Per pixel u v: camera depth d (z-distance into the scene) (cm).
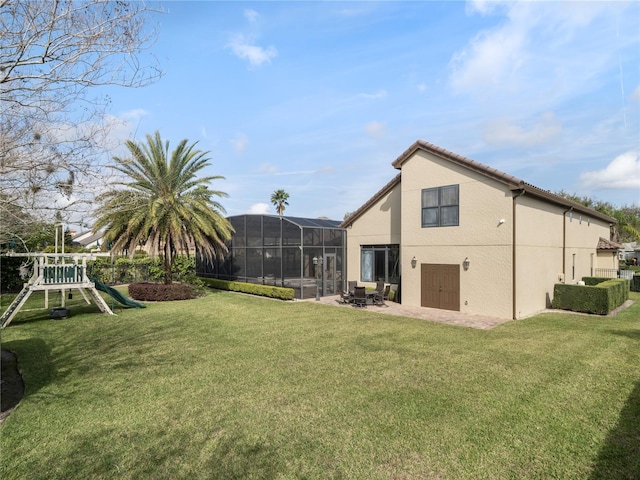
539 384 648
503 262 1295
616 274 2234
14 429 495
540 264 1470
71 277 1379
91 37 497
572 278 1828
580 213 1980
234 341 980
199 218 1805
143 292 1819
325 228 2014
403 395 603
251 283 2166
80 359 822
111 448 445
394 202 1830
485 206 1345
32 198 545
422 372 717
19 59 494
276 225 2009
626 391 613
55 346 941
